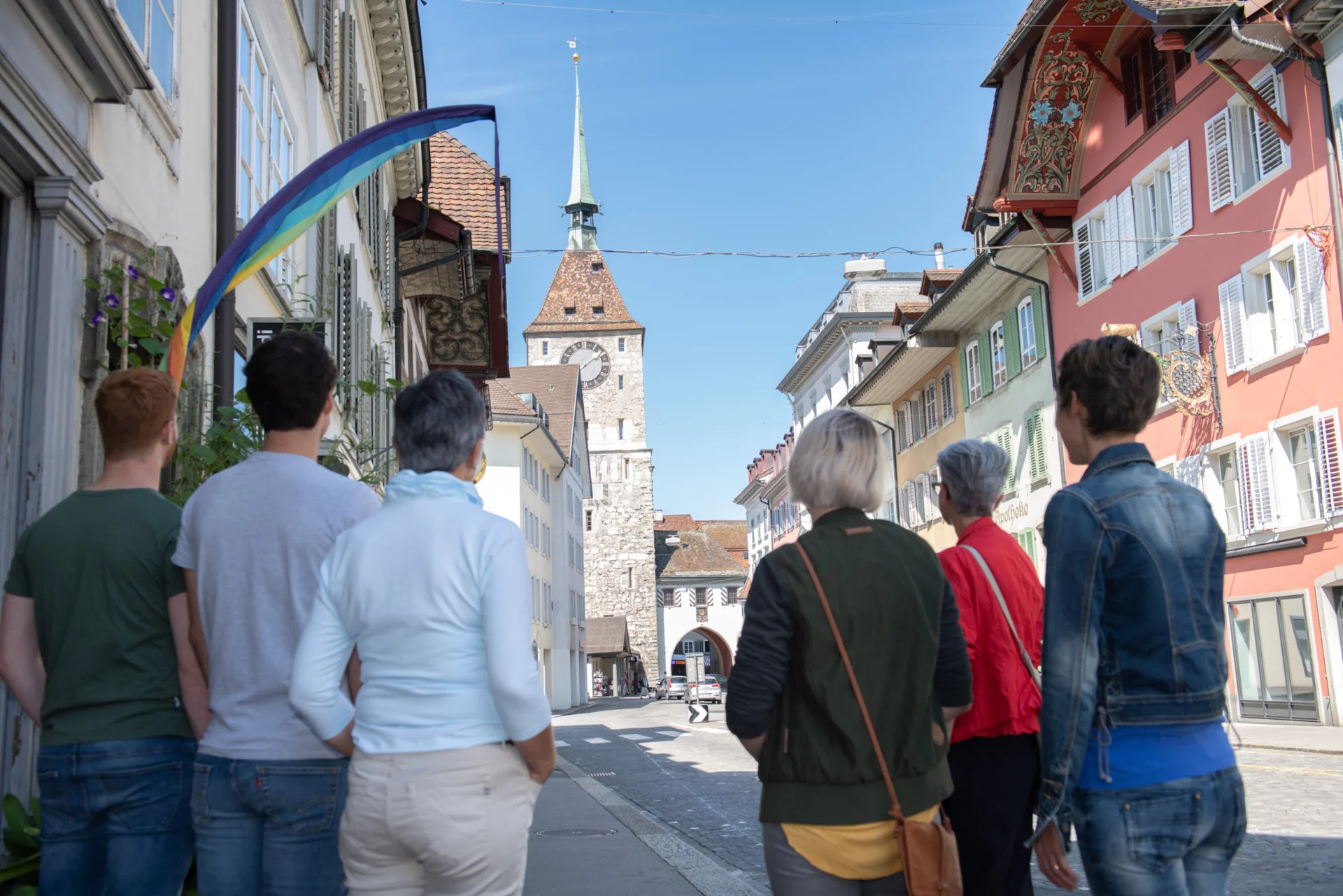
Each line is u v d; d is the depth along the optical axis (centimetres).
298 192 520
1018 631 351
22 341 488
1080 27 2417
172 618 321
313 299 1137
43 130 469
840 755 266
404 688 267
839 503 287
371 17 1778
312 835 301
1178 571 256
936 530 3700
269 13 998
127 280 548
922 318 3316
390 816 262
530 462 5528
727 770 1625
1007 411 3023
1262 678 2111
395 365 2136
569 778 1521
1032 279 2769
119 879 312
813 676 269
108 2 494
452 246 2225
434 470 288
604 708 5703
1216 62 1920
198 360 666
